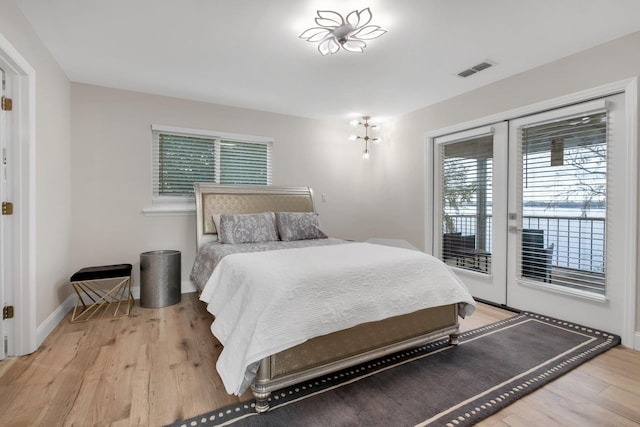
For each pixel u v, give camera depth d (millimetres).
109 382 1810
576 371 1964
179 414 1534
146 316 2939
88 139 3260
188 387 1770
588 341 2348
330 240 3643
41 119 2383
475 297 3473
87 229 3264
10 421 1468
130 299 3188
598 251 2523
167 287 3229
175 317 2916
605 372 1952
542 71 2801
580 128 2627
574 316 2688
